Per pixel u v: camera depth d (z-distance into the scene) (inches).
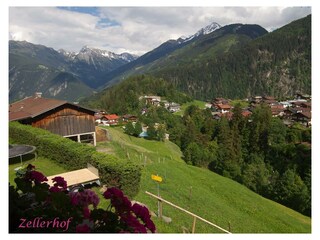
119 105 4389.8
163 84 5689.0
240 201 1056.8
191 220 580.4
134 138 2503.7
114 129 2783.0
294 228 914.1
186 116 3914.9
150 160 1240.2
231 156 2267.5
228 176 1867.6
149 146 2336.4
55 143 691.4
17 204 183.0
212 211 791.1
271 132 2583.7
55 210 183.6
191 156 2154.3
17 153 659.4
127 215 193.9
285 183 1460.4
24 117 948.0
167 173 1071.0
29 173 216.4
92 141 1196.5
